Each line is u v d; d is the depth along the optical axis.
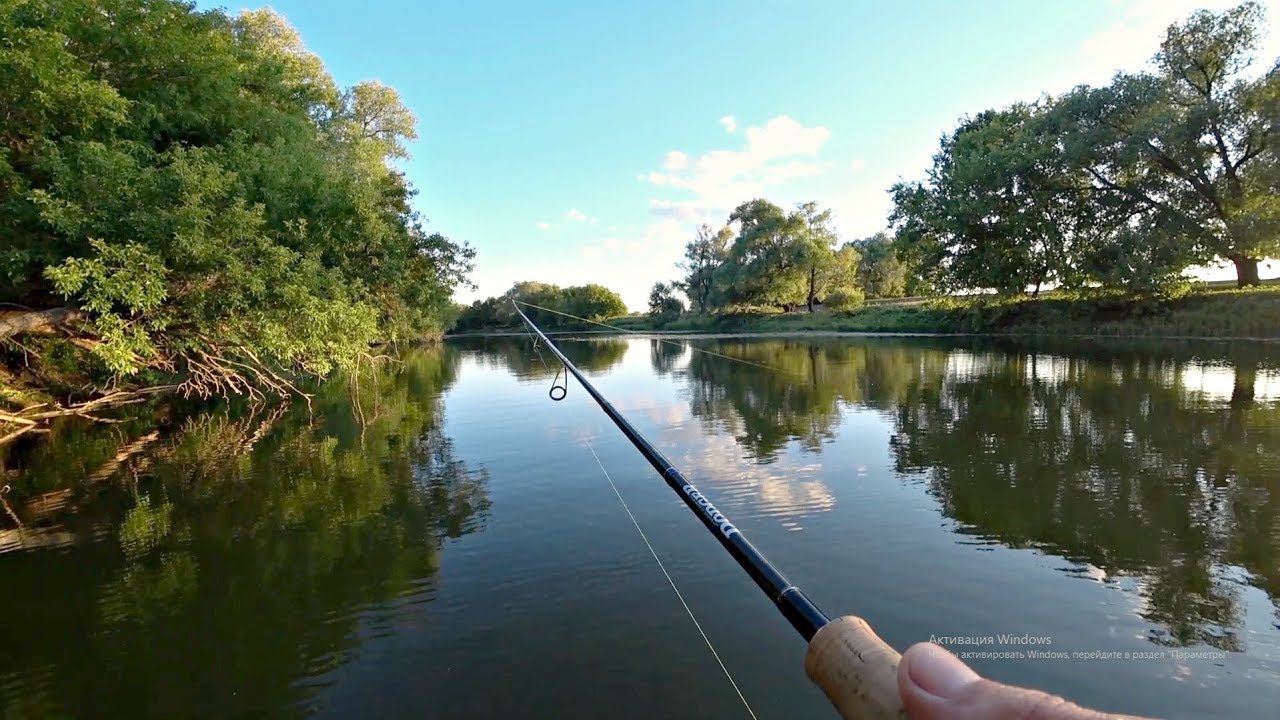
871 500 8.37
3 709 4.70
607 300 81.56
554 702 4.54
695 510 2.37
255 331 13.59
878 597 5.80
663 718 4.32
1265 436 10.40
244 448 12.88
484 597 6.11
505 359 37.38
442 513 8.60
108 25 12.90
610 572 6.53
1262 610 5.39
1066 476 8.97
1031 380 18.00
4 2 9.77
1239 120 24.91
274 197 14.79
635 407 16.62
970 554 6.62
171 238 11.05
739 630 5.36
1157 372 17.77
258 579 6.72
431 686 4.79
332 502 9.24
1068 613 5.45
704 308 73.75
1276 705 4.30
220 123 15.72
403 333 28.84
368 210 18.39
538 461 11.22
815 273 58.69
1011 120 35.53
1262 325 23.80
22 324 10.88
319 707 4.62
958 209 32.34
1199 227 26.19
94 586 6.65
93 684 4.98
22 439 13.77
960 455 10.41
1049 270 30.28
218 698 4.76
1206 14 25.52
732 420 14.33
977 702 0.65
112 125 11.48
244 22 28.50
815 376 21.78
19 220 10.22
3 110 10.53
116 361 10.41
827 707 4.38
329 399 20.19
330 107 28.09
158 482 10.43
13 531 8.30
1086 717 0.55
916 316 44.56
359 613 5.92
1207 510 7.48
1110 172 28.64
